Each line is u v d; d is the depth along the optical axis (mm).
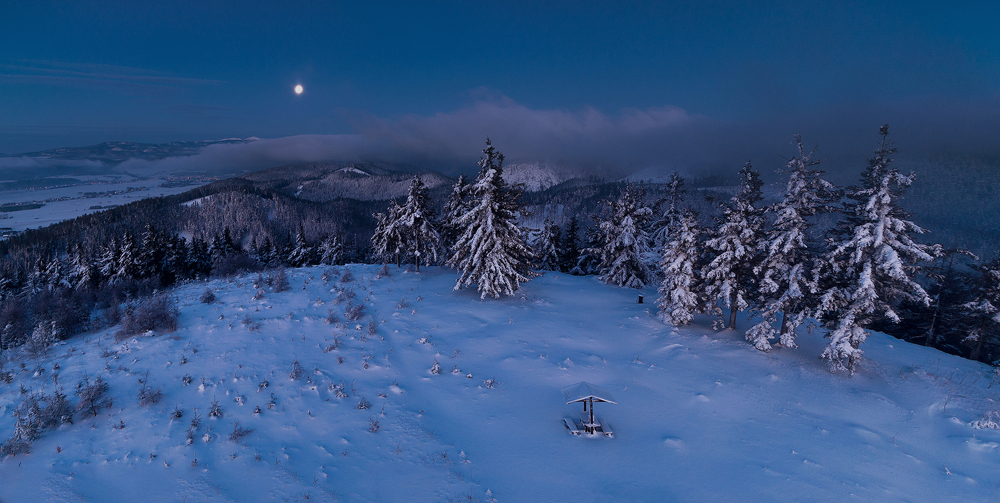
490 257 27188
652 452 13266
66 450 12016
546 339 21656
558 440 13812
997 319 25094
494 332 22109
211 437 12656
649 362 19547
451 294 28578
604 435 14086
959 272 30609
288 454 12273
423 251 36188
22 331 26781
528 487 11641
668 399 16391
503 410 15375
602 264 35969
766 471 12312
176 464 11656
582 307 27578
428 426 14047
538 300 28203
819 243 20234
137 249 49375
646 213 34625
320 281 29812
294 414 14039
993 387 17891
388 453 12648
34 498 10445
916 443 13914
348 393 15438
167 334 19203
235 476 11375
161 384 15133
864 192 17766
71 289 45906
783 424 14828
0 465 11383
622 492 11531
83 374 15656
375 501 10859
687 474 12266
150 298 25406
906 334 34500
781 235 19734
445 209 38281
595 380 17734
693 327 23969
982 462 12867
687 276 22734
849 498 11344
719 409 15734
